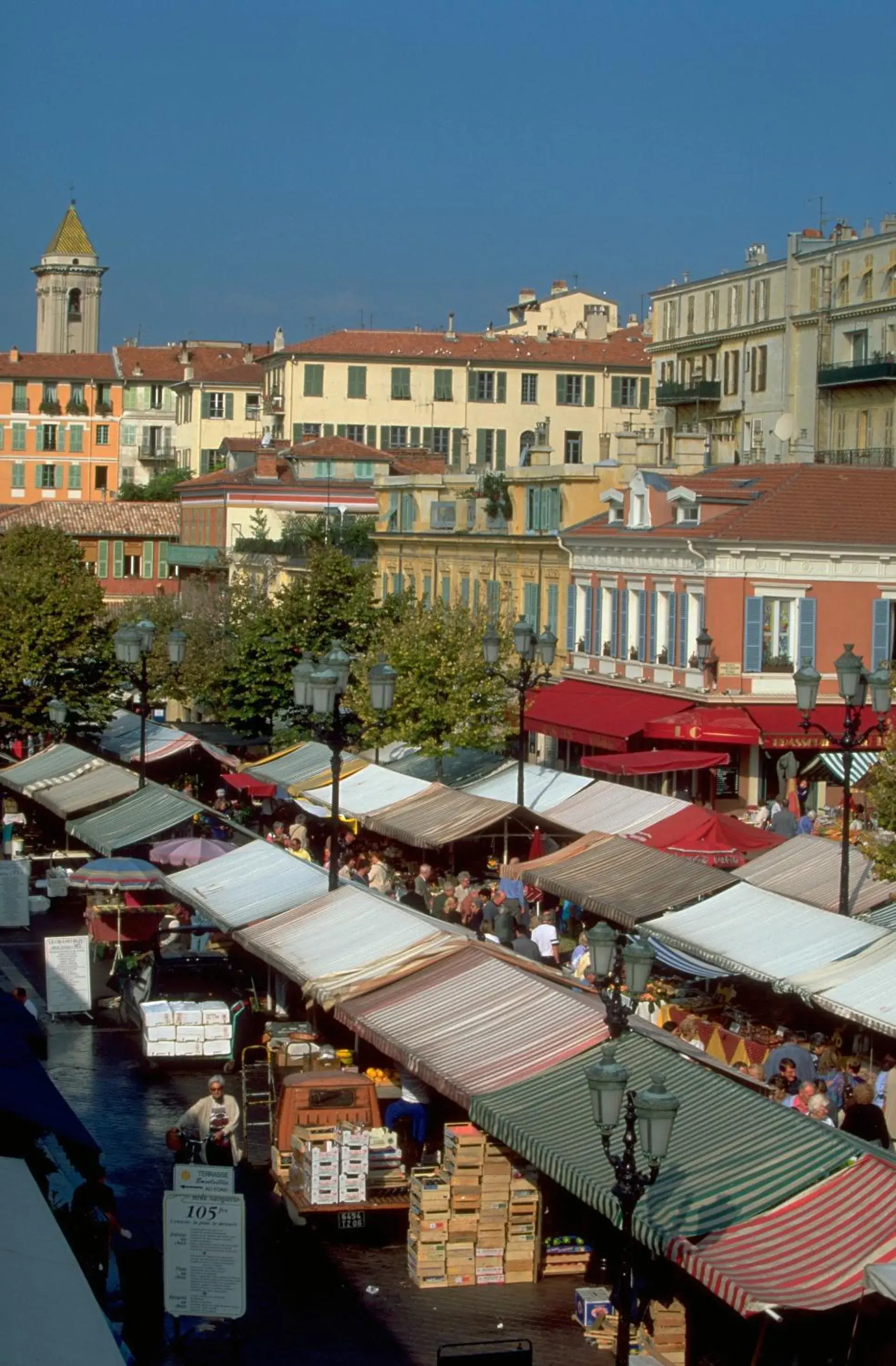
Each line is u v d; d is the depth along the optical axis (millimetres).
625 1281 16250
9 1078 19969
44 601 61219
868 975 26891
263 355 136875
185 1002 30938
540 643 41562
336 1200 22328
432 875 41688
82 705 61281
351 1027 25188
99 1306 14547
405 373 115688
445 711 51562
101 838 42094
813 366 84562
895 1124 24062
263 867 35531
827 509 53406
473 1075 22000
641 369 118438
